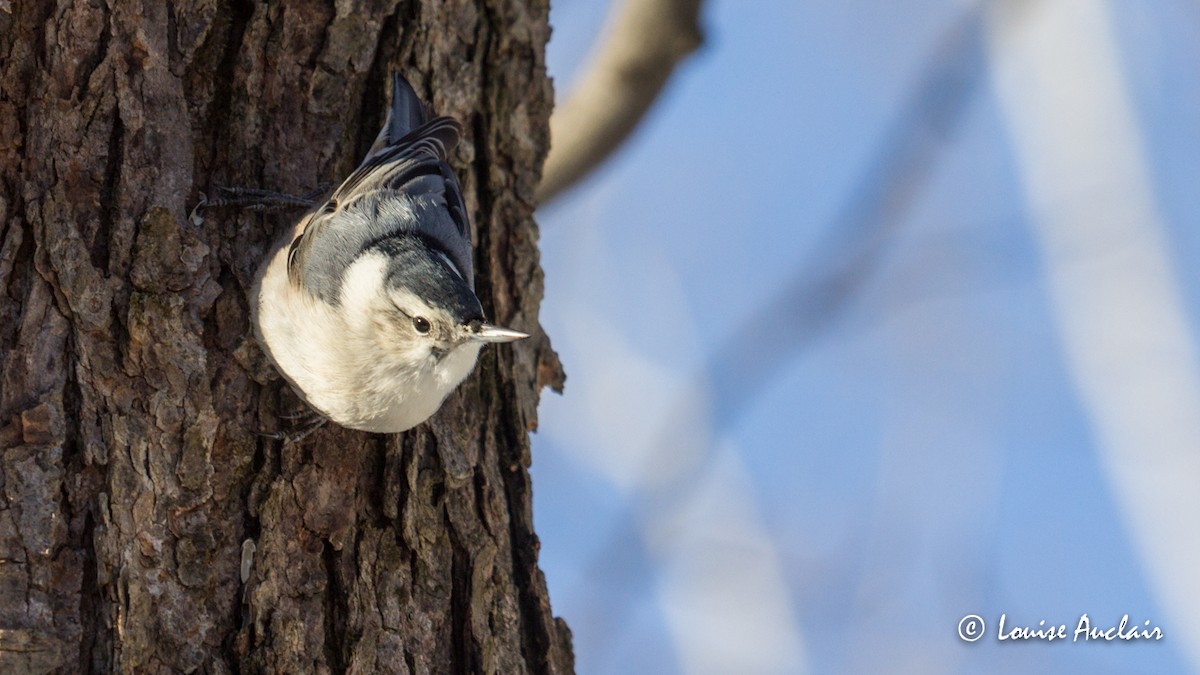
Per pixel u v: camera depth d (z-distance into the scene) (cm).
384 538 809
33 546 704
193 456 761
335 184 874
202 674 728
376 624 780
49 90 773
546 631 848
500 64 983
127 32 798
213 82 838
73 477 727
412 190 875
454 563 827
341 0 886
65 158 768
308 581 774
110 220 774
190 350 777
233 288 817
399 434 834
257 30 854
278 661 748
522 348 946
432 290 823
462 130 939
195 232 802
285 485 787
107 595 716
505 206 970
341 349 797
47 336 740
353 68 895
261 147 848
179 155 808
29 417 721
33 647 688
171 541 743
